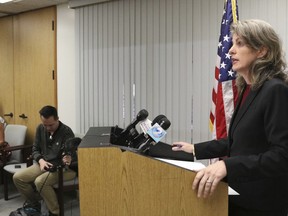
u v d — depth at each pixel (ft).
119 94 12.39
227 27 8.01
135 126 5.32
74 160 10.26
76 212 11.33
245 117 3.54
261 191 3.54
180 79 10.85
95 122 13.14
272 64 3.53
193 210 3.42
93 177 3.64
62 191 10.46
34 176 11.52
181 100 10.86
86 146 3.71
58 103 14.47
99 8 12.72
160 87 11.32
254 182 3.54
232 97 7.84
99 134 4.98
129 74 12.07
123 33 12.12
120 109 12.39
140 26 11.68
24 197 11.85
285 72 3.55
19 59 15.69
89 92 13.26
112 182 3.61
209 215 3.38
